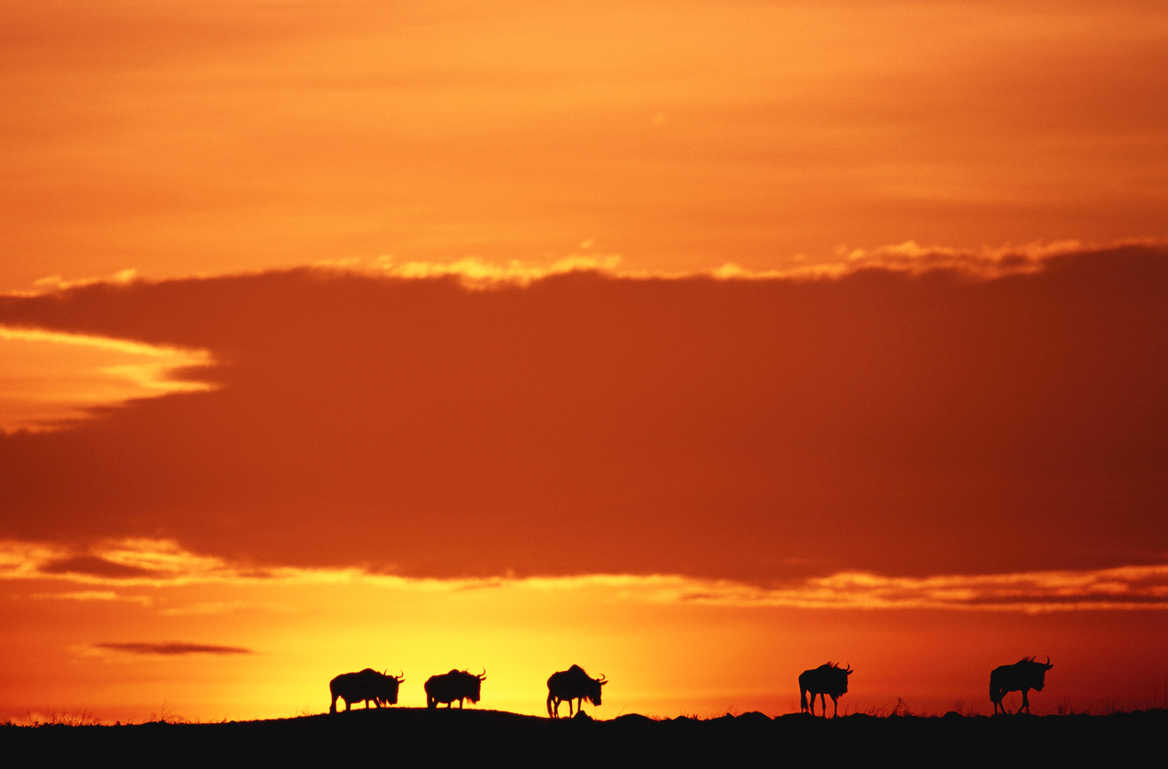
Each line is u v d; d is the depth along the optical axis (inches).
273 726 4035.4
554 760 3853.3
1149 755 3814.0
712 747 3905.0
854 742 3914.9
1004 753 3846.0
